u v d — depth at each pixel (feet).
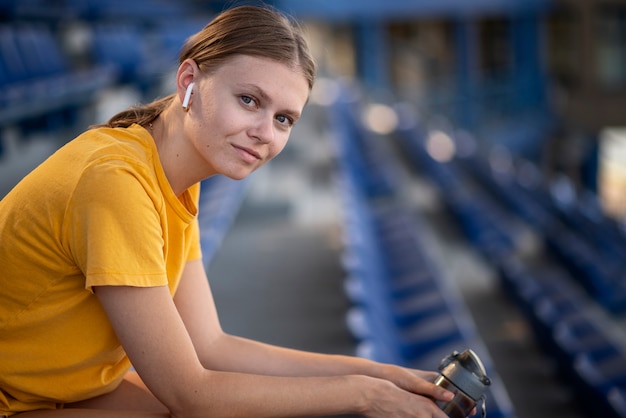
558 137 71.15
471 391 4.51
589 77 66.90
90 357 4.19
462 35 65.31
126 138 4.07
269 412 4.15
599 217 37.93
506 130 67.00
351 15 63.26
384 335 11.39
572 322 20.29
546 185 44.78
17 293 4.01
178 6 52.65
